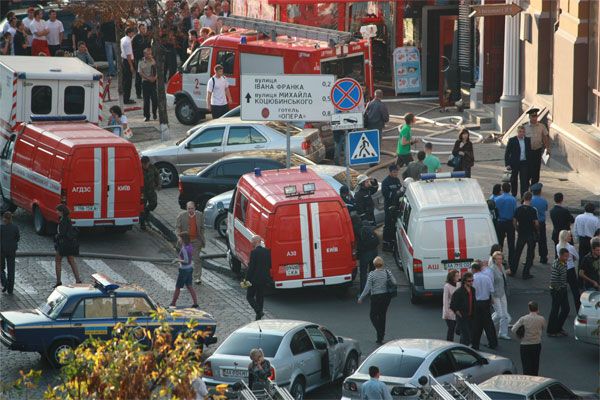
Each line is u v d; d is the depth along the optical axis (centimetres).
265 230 8100
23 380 4044
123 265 9138
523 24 12312
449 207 7944
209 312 8025
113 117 11669
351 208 8925
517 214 8462
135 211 9500
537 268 8794
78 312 6831
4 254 8219
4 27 14825
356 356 6844
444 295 7156
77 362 3688
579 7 10919
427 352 5969
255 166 10044
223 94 12388
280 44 12406
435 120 13138
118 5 13425
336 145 11288
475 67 13462
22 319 6788
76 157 9281
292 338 6297
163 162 10950
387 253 9256
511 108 12462
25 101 10681
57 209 8344
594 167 10488
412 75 14750
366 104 12206
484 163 11400
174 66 14725
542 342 7406
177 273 8994
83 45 14738
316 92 9138
